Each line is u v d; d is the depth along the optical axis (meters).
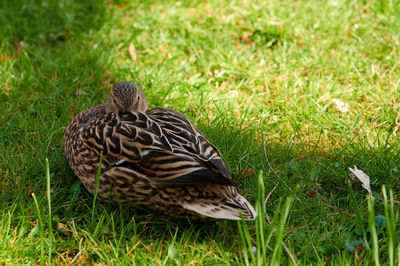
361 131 5.75
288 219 4.42
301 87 6.53
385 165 5.06
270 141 5.64
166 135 4.20
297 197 4.73
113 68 6.97
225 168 4.16
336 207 4.54
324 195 4.82
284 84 6.58
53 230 4.30
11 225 4.35
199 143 4.19
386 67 6.91
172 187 4.05
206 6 8.62
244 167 5.13
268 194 4.75
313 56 7.14
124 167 4.16
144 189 4.14
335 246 4.04
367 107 6.14
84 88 6.54
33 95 6.39
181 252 4.06
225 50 7.29
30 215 4.46
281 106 6.25
